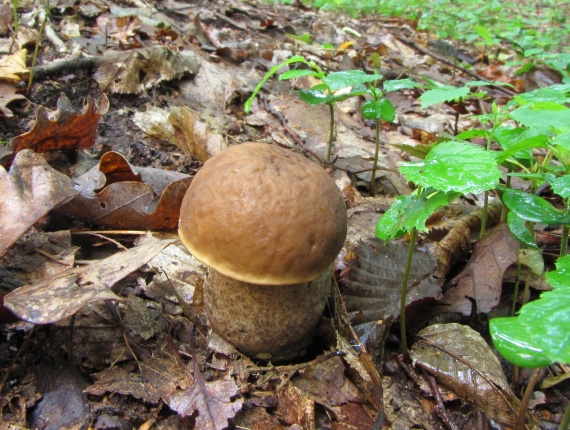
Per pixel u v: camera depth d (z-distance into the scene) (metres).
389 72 0.58
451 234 0.29
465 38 0.78
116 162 0.26
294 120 0.42
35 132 0.26
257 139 0.38
